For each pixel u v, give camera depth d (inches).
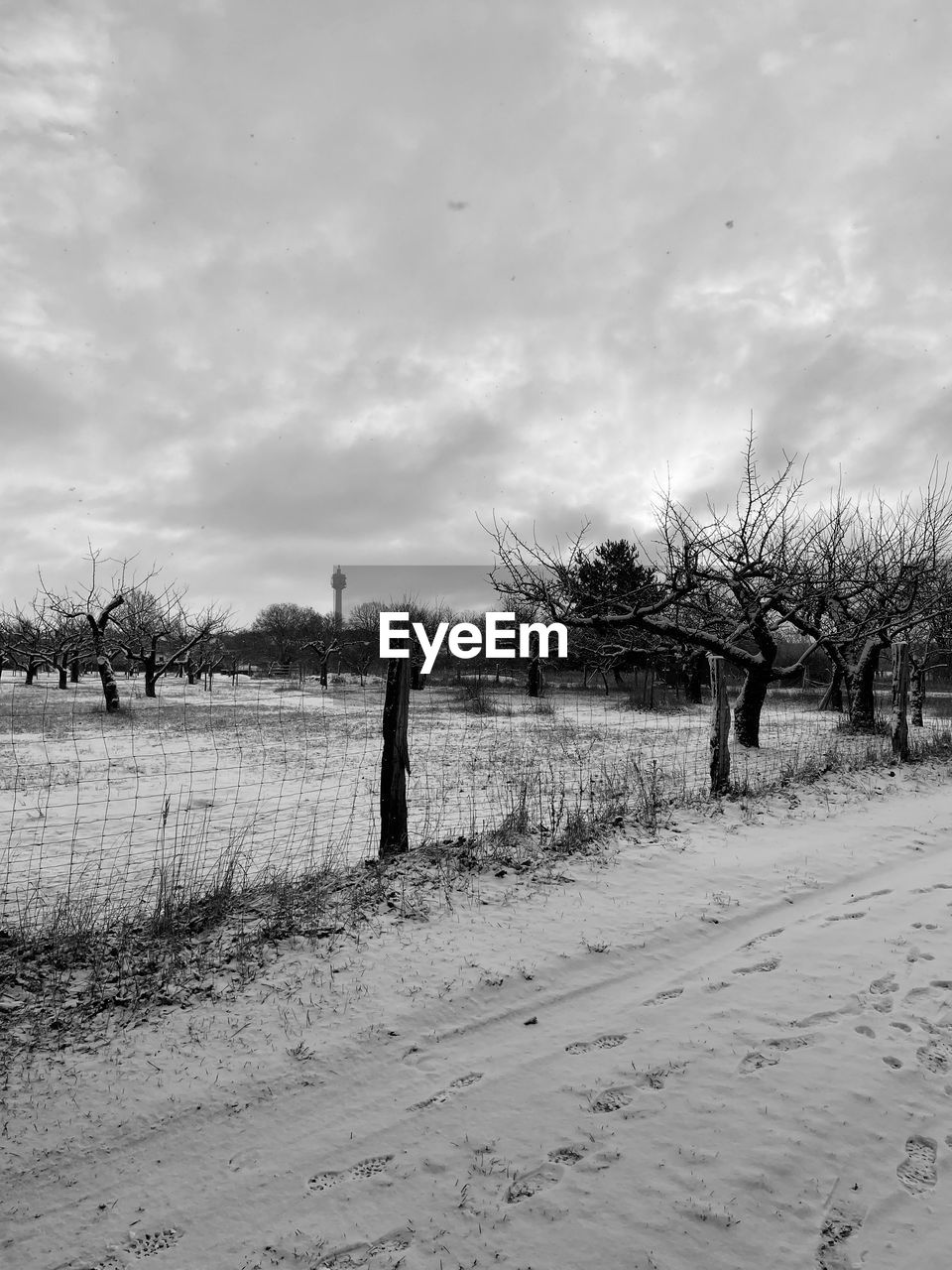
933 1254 93.0
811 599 562.6
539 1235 97.2
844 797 334.6
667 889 218.8
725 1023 147.3
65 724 805.2
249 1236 98.9
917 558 592.4
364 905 200.7
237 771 516.7
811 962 173.6
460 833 282.0
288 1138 116.8
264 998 155.9
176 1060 135.6
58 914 196.7
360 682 1815.9
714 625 650.8
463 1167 109.8
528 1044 141.3
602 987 163.0
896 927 194.4
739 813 300.0
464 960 172.2
